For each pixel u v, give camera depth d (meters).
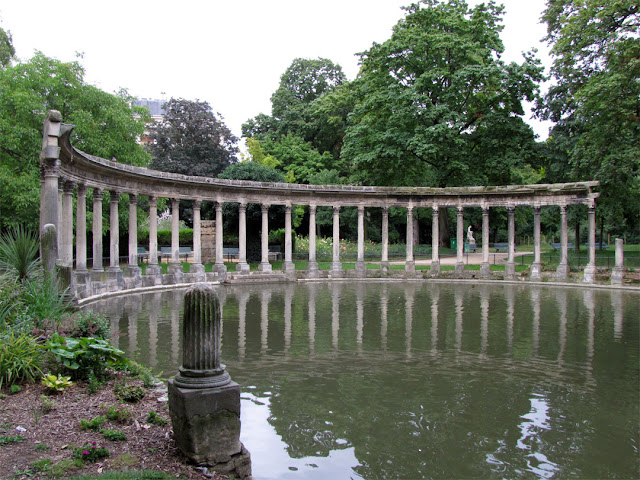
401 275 34.50
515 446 7.67
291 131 62.31
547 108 41.31
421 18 38.91
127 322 16.52
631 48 26.03
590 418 8.81
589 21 29.09
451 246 56.66
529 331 16.06
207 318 6.38
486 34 38.94
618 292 27.17
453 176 40.53
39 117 25.95
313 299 23.66
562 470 6.95
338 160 59.81
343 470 6.86
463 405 9.38
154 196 28.16
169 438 6.70
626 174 29.73
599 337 15.19
